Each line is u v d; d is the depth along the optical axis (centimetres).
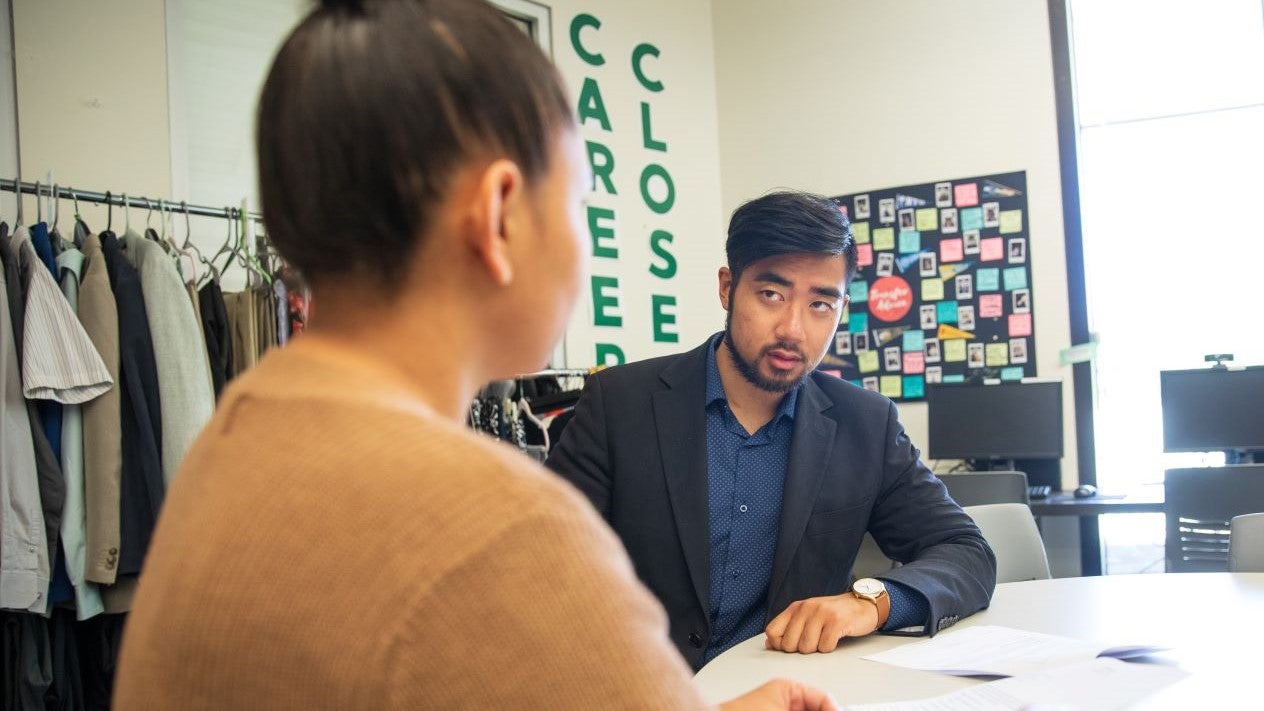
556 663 37
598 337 409
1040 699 94
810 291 145
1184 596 142
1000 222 421
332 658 36
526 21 403
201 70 302
